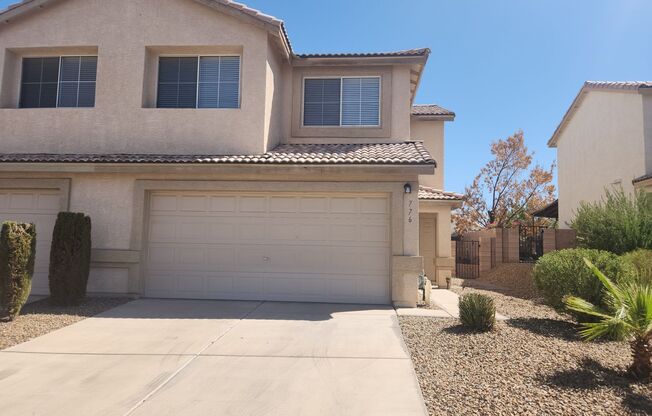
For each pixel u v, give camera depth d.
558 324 8.63
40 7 12.27
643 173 15.53
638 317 5.48
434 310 10.33
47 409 4.86
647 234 11.88
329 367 6.21
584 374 5.68
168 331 8.10
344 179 11.03
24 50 12.51
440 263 16.20
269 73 12.18
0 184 11.51
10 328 8.13
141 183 11.32
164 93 12.36
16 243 8.65
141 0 12.20
